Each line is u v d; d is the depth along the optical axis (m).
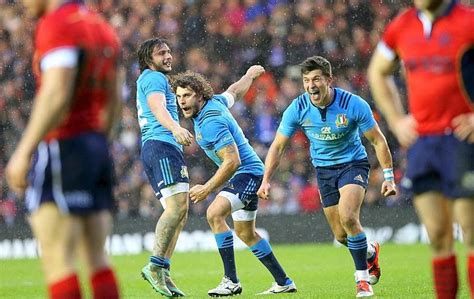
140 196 53.12
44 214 13.18
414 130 15.40
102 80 13.75
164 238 25.27
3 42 59.19
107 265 14.29
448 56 15.09
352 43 58.38
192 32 59.91
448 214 15.75
